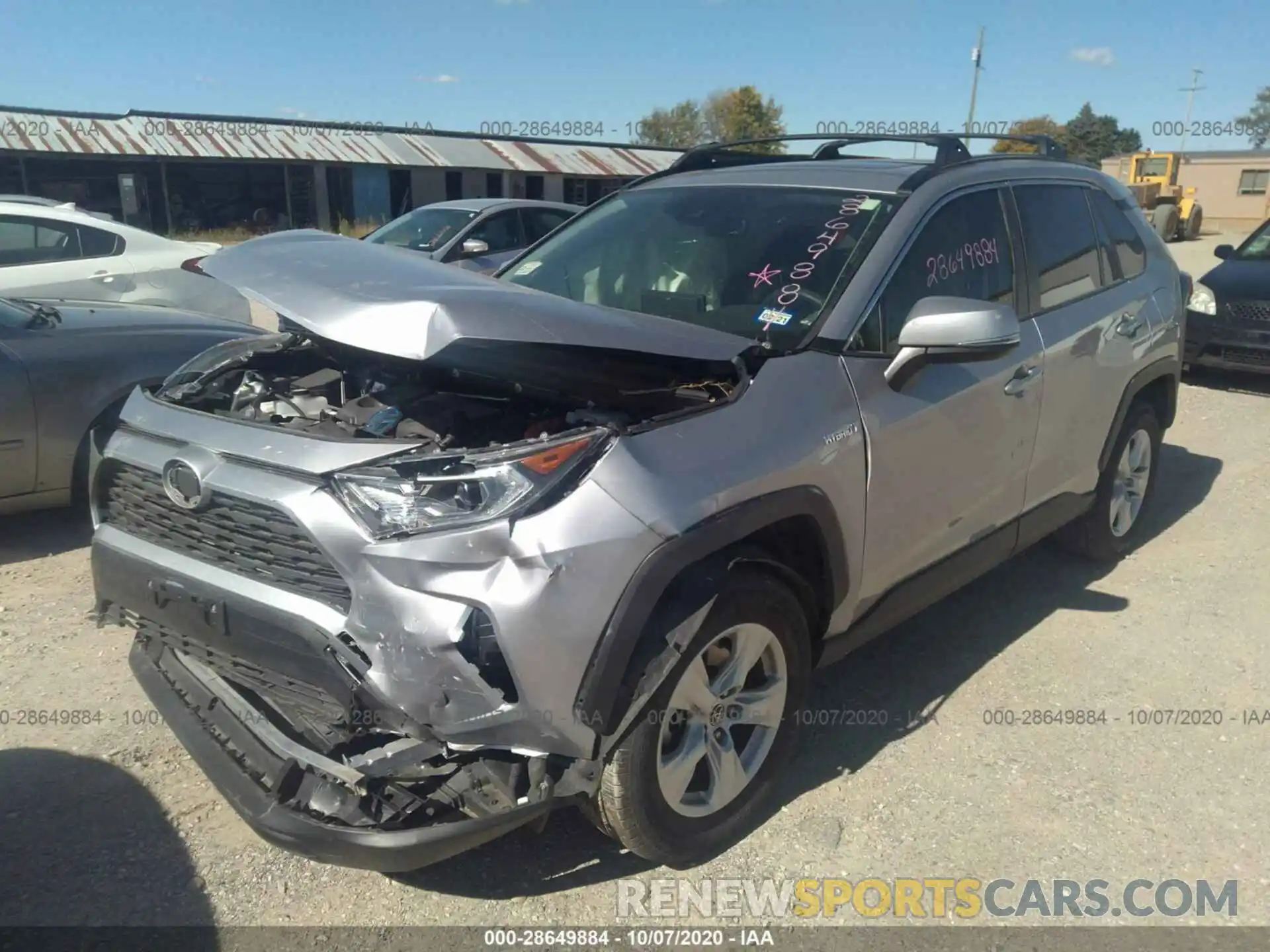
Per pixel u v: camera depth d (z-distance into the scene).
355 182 31.02
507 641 2.27
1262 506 5.90
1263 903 2.76
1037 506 4.13
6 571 4.68
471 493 2.38
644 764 2.57
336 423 2.92
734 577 2.71
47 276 8.08
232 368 3.40
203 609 2.64
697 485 2.54
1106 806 3.16
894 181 3.65
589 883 2.78
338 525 2.37
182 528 2.77
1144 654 4.14
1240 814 3.13
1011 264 3.88
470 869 2.83
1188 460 6.82
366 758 2.36
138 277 8.53
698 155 4.44
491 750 2.40
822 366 3.04
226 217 30.64
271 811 2.44
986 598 4.67
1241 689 3.88
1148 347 4.67
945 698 3.79
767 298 3.32
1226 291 8.66
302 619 2.43
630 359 3.08
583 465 2.40
